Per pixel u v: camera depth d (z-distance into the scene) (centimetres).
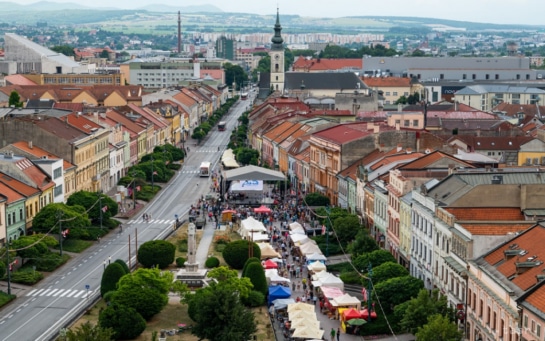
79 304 17200
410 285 16225
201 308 14825
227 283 16762
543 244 13638
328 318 16725
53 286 18550
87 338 13138
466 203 16600
